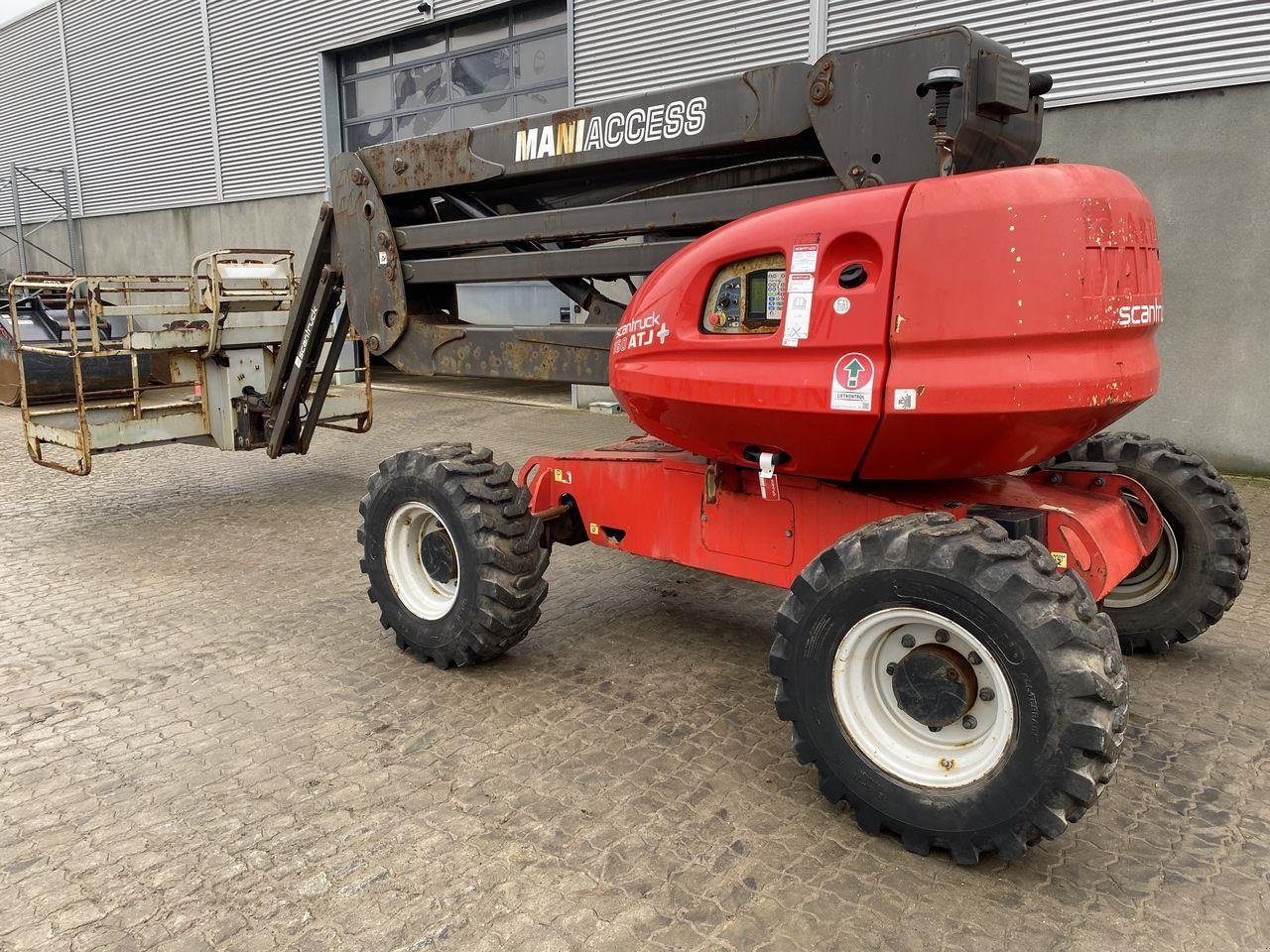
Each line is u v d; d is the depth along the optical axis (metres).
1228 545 3.80
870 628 2.68
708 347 3.04
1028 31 7.89
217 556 5.67
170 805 2.96
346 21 13.59
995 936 2.37
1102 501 3.44
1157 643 4.00
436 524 3.96
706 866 2.65
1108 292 2.53
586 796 3.01
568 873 2.62
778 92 3.22
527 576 3.77
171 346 6.09
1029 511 2.99
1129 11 7.36
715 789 3.05
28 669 4.01
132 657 4.13
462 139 4.14
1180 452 3.93
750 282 2.96
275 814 2.91
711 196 3.42
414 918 2.44
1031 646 2.38
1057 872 2.63
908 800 2.63
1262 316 7.21
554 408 11.38
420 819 2.88
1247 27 6.91
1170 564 3.93
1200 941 2.36
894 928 2.40
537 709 3.62
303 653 4.18
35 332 7.93
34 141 21.05
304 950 2.33
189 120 16.83
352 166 4.57
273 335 6.55
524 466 4.34
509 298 11.48
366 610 4.75
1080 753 2.36
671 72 10.45
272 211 15.75
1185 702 3.67
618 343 3.45
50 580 5.22
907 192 2.59
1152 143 7.45
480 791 3.03
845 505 3.19
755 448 3.19
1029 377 2.51
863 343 2.66
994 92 2.78
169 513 6.71
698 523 3.64
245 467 8.26
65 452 8.81
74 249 20.47
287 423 6.09
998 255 2.48
